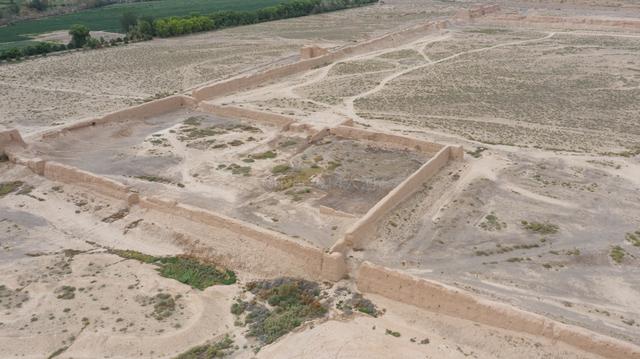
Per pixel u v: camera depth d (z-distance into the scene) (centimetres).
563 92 6128
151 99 5912
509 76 6825
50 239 3194
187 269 2878
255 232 2928
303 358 2147
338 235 3123
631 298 2584
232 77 6906
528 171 4006
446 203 3491
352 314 2448
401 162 4150
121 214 3425
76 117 5369
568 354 2109
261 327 2408
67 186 3806
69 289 2641
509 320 2245
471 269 2784
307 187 3772
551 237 3111
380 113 5462
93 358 2209
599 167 4100
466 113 5453
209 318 2461
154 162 4234
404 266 2791
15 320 2411
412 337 2273
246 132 4897
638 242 3066
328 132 4775
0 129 4991
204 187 3788
